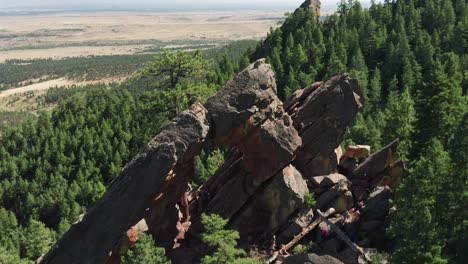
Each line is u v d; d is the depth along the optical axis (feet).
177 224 139.85
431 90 185.16
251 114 131.44
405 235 107.65
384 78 428.56
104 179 422.82
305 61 469.16
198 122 125.59
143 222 128.16
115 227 124.06
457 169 113.19
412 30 487.20
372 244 129.59
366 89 388.57
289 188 136.56
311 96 152.35
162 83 252.01
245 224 141.49
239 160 149.28
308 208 139.85
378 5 586.45
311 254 108.47
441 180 109.29
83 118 515.09
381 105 386.73
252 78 134.41
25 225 391.86
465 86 349.20
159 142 124.57
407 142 205.87
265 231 138.92
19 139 530.27
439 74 187.52
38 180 440.04
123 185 123.95
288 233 136.05
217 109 130.72
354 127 278.87
